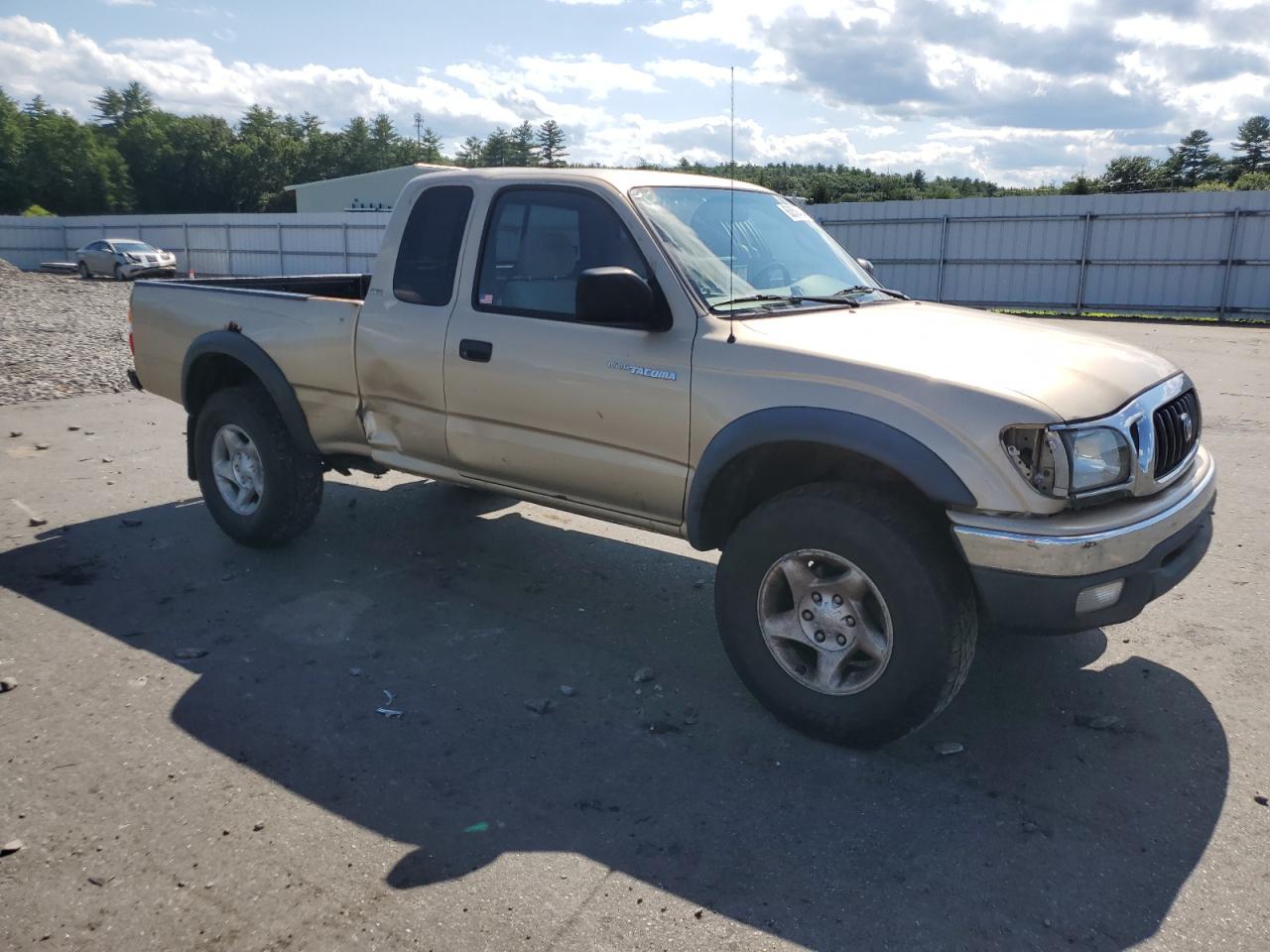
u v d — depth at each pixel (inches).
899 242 986.7
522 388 164.7
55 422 354.9
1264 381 455.8
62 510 249.6
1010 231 925.2
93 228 1727.4
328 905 107.8
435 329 176.7
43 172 3745.1
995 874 113.3
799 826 122.6
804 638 140.3
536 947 101.7
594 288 140.7
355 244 1414.9
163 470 290.0
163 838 119.1
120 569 209.2
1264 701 153.6
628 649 175.5
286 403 202.4
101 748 139.1
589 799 128.5
